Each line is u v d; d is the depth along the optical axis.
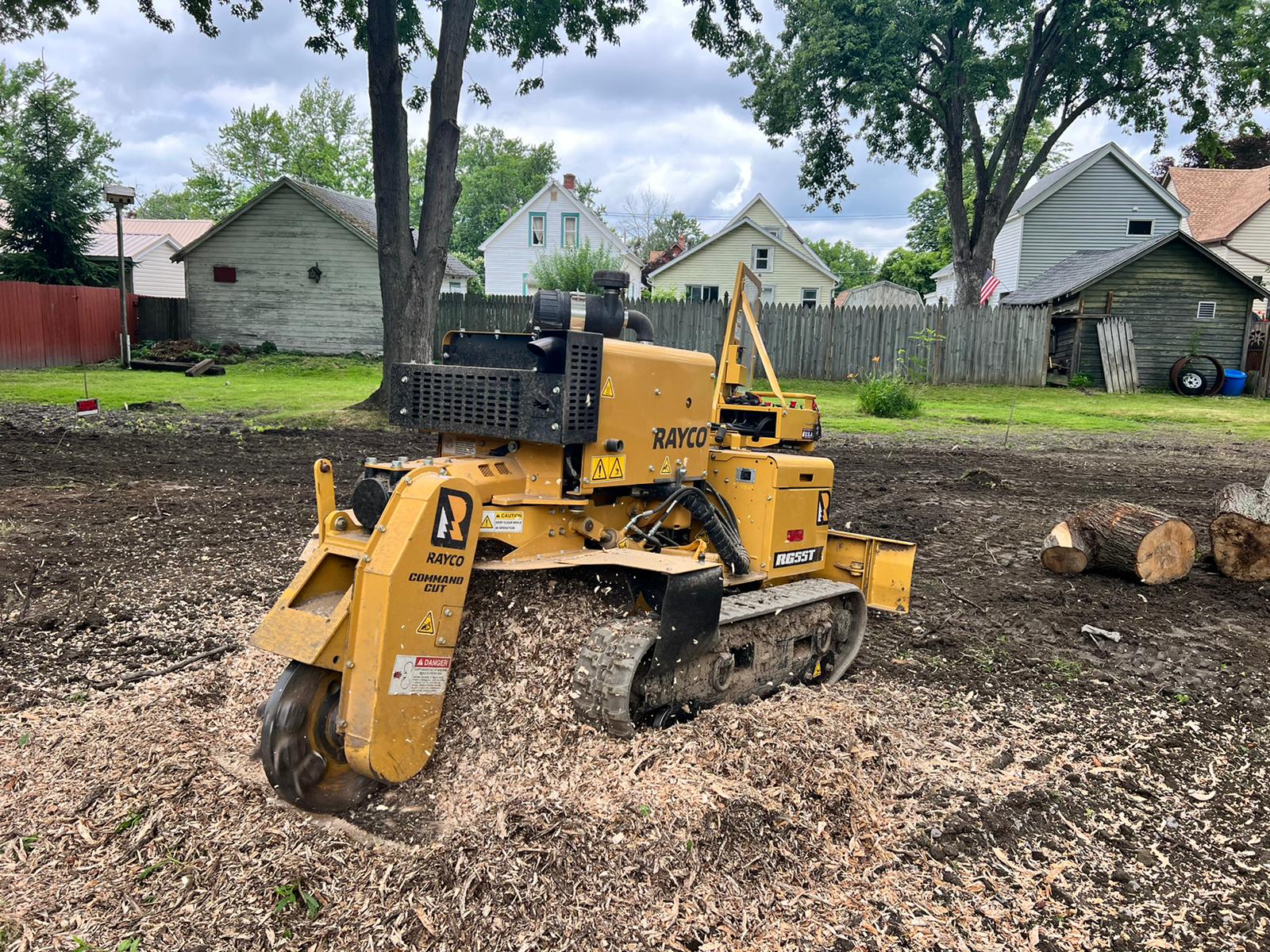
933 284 60.91
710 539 4.94
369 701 3.26
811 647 5.13
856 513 10.41
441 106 15.75
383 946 2.83
